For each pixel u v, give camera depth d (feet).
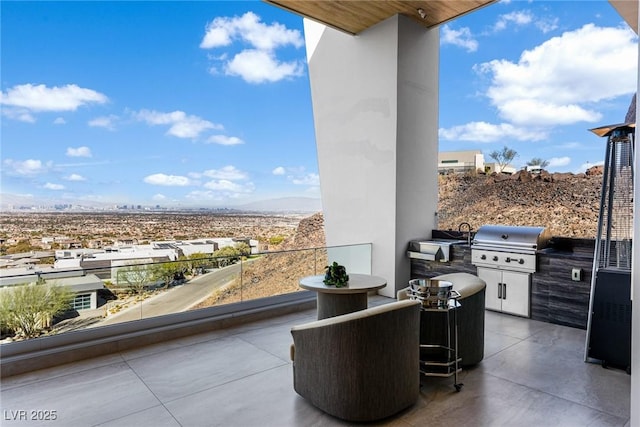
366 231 19.40
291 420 7.75
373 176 18.89
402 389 7.72
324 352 7.68
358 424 7.55
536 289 14.46
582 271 13.29
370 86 18.78
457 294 9.58
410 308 7.82
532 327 13.66
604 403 8.34
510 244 15.03
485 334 12.90
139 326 12.36
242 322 14.51
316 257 17.20
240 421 7.72
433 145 19.83
